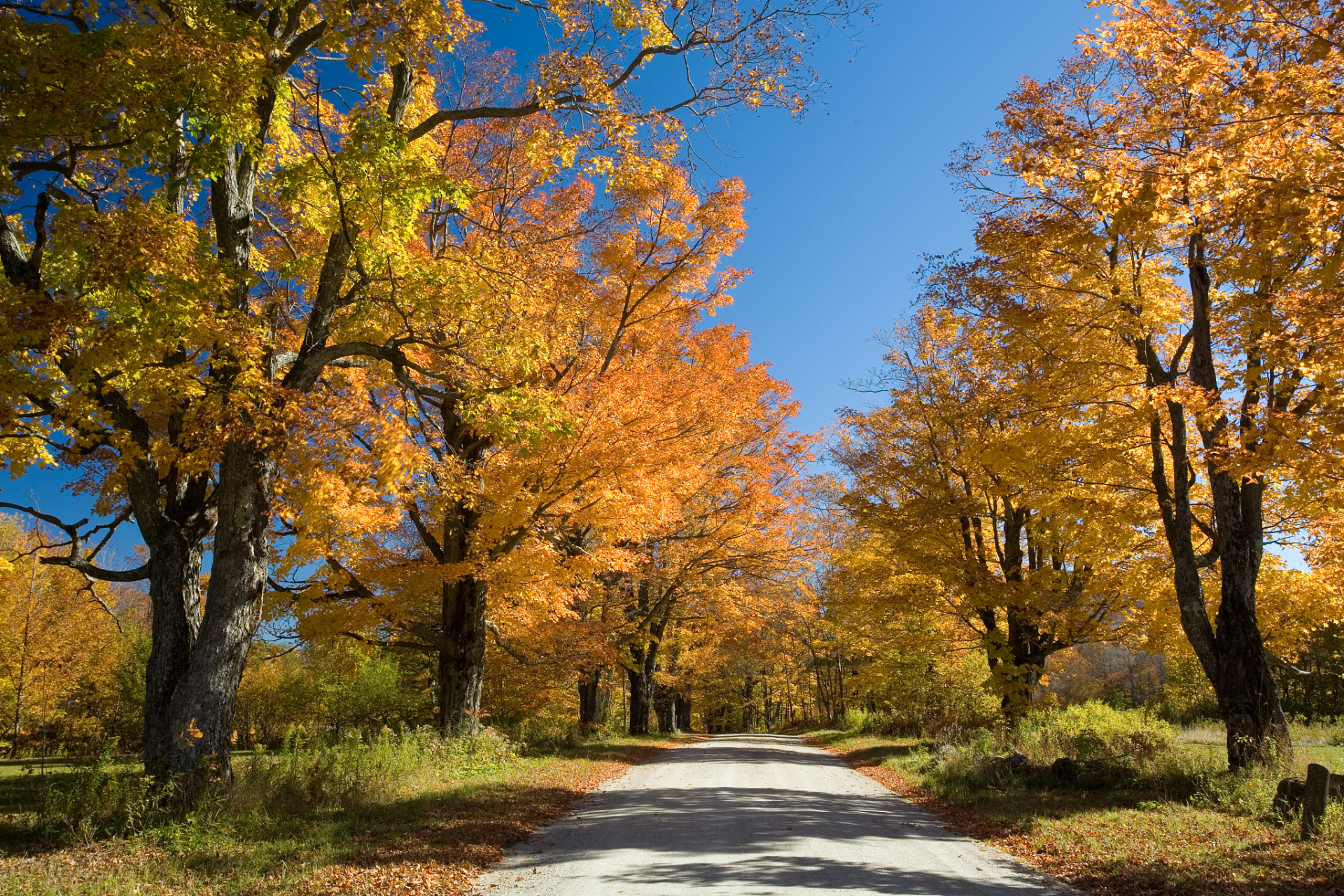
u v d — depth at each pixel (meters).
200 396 9.41
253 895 5.99
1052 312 12.33
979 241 12.39
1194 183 8.48
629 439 14.41
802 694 54.75
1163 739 13.46
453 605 16.67
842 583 22.19
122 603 38.28
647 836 8.66
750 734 44.34
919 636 20.61
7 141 7.45
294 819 8.63
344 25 8.80
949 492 18.34
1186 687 31.73
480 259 11.62
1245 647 11.51
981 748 14.95
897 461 19.16
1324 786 7.56
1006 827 9.08
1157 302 11.74
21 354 8.25
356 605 14.54
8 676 26.22
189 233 8.20
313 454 9.12
